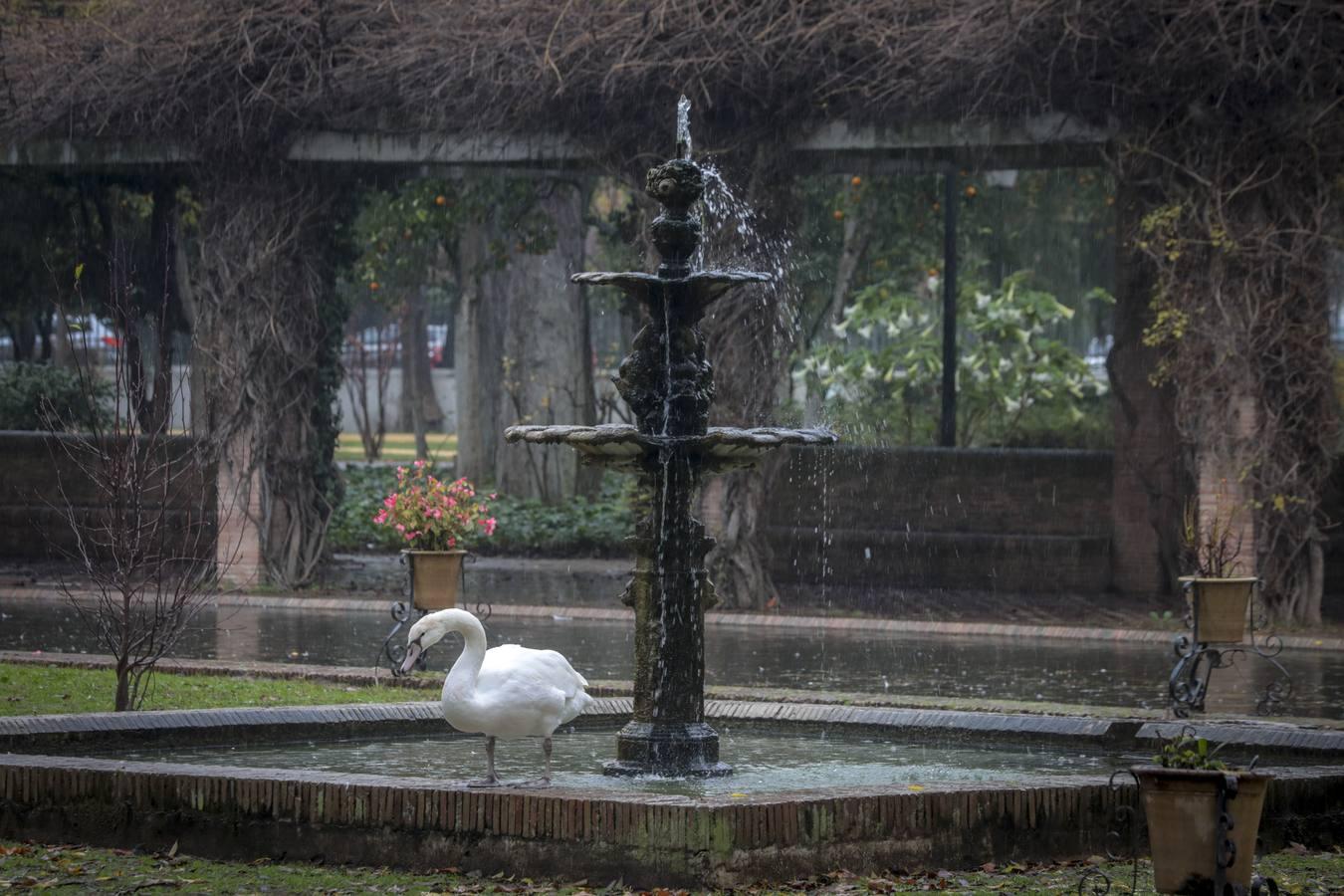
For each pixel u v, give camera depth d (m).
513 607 19.88
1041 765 9.38
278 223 21.52
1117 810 7.50
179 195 26.45
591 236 39.62
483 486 36.28
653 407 8.98
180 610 11.14
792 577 23.44
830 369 26.95
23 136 21.53
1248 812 6.04
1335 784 7.81
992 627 18.53
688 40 19.03
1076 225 33.38
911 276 30.39
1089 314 33.94
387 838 7.00
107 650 15.21
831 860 6.83
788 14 18.83
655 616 8.89
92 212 26.25
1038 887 6.73
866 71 18.86
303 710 9.95
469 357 36.28
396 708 10.22
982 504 23.39
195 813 7.24
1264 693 13.41
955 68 18.42
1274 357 18.34
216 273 21.70
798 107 19.20
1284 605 18.53
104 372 34.19
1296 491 18.45
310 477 22.14
